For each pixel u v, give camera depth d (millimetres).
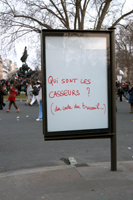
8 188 4000
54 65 4184
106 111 4465
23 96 33344
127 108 18000
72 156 6051
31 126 10250
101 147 6910
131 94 14703
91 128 4406
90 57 4340
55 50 4160
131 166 5000
